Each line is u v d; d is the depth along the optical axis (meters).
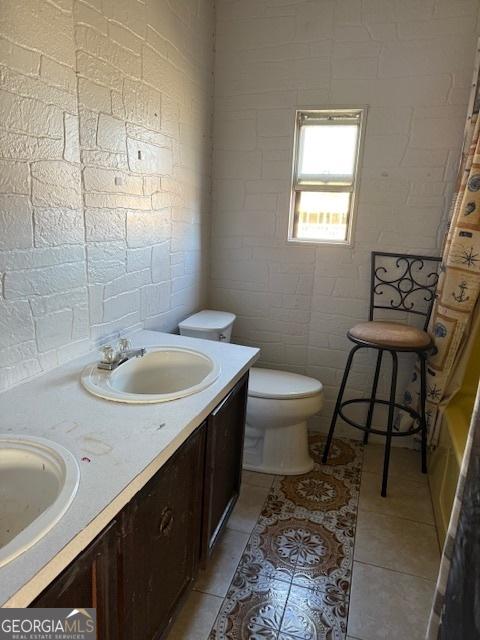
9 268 1.11
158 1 1.68
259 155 2.40
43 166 1.19
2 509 0.89
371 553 1.68
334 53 2.18
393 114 2.17
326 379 2.59
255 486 2.09
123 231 1.63
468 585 0.83
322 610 1.42
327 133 2.34
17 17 1.05
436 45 2.05
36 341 1.24
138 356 1.46
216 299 2.67
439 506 1.85
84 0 1.27
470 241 1.95
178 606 1.24
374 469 2.27
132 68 1.56
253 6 2.22
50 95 1.18
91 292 1.48
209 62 2.27
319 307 2.51
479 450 0.89
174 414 1.08
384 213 2.29
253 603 1.43
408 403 2.38
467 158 1.96
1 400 1.10
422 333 2.11
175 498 1.10
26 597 0.58
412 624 1.38
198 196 2.32
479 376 2.15
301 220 2.49
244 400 1.66
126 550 0.86
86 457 0.87
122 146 1.55
